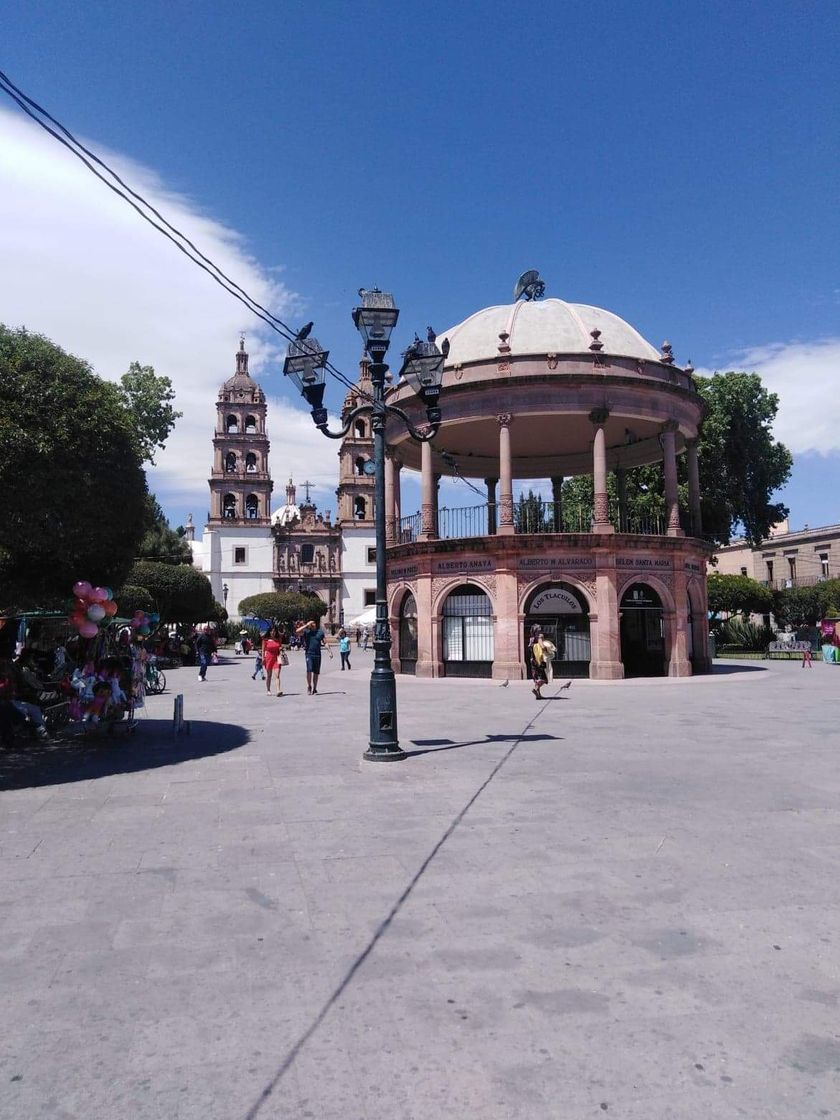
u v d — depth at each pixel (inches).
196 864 250.4
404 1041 145.9
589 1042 144.7
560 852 259.3
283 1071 136.7
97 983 170.1
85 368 437.1
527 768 403.5
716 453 1641.2
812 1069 135.6
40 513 394.0
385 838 277.4
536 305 1209.4
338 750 468.8
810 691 843.4
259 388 3437.5
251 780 380.5
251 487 3353.8
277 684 845.8
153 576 1782.7
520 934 193.5
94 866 249.3
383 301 459.8
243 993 165.2
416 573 1106.7
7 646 774.5
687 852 258.7
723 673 1134.4
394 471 1219.2
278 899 218.8
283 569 3380.9
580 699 770.8
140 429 1439.5
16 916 208.1
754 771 394.9
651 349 1203.2
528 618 1049.5
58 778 390.3
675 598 1071.0
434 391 481.1
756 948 184.9
